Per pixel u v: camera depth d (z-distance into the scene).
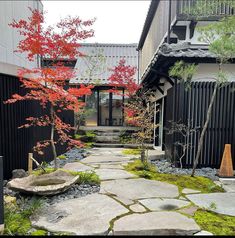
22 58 7.76
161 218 3.23
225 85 5.79
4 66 5.01
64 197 4.10
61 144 8.37
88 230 2.90
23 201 3.83
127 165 6.66
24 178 4.55
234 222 3.17
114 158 7.78
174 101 6.26
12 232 2.88
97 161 7.27
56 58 5.18
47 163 6.91
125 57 16.25
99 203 3.79
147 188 4.57
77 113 12.20
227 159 5.41
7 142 5.25
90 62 13.59
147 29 11.64
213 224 3.09
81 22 5.00
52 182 4.59
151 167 6.27
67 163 7.00
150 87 10.21
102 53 15.46
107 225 3.02
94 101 14.24
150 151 9.03
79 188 4.55
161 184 4.83
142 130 6.93
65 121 8.99
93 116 14.34
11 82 5.34
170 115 6.83
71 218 3.23
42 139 6.77
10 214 3.26
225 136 6.18
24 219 3.23
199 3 5.67
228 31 4.60
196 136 6.19
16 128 5.52
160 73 6.66
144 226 2.98
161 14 8.64
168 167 6.32
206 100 6.13
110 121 14.23
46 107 6.91
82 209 3.54
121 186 4.68
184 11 5.94
